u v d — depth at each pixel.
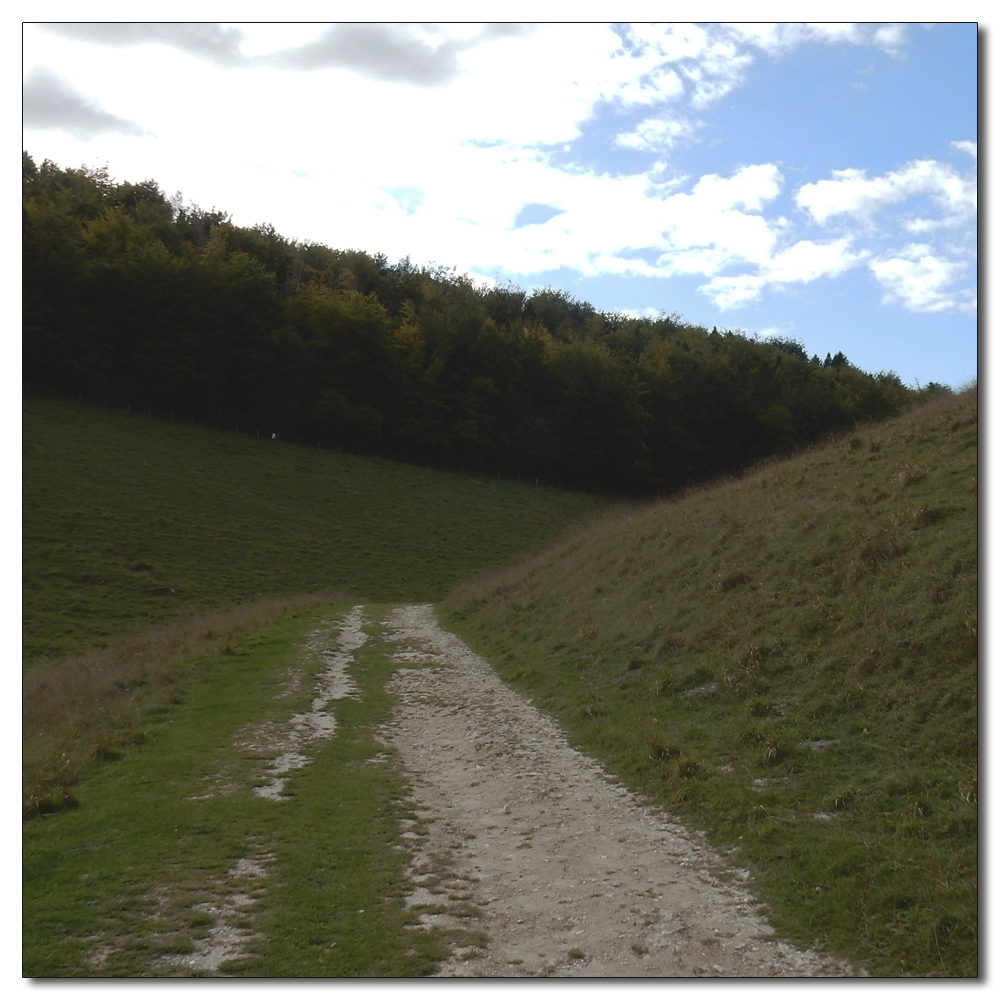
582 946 7.49
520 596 29.28
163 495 55.44
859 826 9.02
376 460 79.50
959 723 9.98
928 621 12.13
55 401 65.88
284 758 13.77
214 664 22.53
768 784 10.66
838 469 20.86
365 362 85.75
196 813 10.92
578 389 92.69
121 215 85.38
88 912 8.02
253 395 78.50
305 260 111.81
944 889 7.40
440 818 11.16
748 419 96.69
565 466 93.06
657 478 93.50
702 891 8.53
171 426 69.56
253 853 9.63
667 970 6.98
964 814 8.42
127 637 33.00
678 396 96.12
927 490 16.30
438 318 96.69
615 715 15.03
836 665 12.77
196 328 75.50
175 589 42.06
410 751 14.71
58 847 9.72
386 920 8.01
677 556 21.56
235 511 56.66
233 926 7.81
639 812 11.00
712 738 12.56
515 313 117.81
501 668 21.77
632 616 19.89
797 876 8.41
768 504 20.83
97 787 12.20
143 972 6.91
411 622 32.12
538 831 10.56
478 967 7.11
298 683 19.83
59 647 32.09
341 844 9.99
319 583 47.88
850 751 10.70
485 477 85.38
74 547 44.53
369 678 21.12
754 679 13.76
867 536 15.54
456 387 92.69
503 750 14.30
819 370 103.81
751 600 16.53
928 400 24.83
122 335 71.69
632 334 117.38
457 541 60.94
